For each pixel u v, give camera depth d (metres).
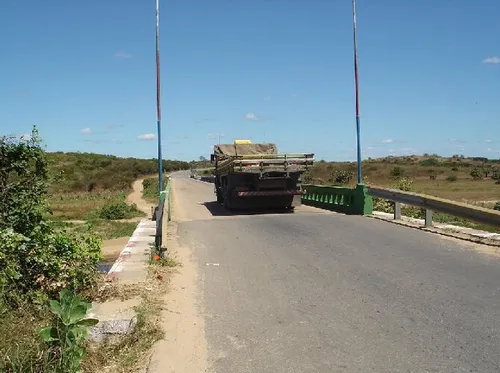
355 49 18.56
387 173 74.62
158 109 18.09
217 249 12.02
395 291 7.89
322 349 5.71
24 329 5.34
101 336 6.01
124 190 67.25
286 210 20.73
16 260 6.43
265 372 5.17
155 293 7.67
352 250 11.21
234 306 7.39
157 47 18.14
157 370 5.25
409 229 13.92
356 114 18.55
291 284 8.51
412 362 5.29
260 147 24.70
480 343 5.76
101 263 13.83
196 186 49.84
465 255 10.40
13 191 7.47
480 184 59.91
